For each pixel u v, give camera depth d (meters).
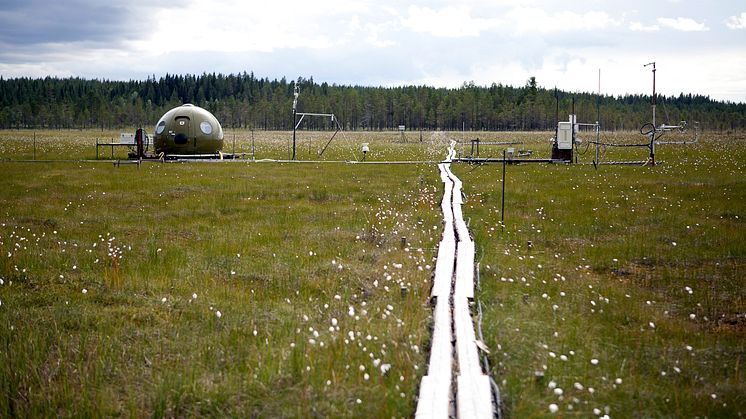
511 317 10.58
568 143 39.31
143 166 35.50
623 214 20.64
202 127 42.25
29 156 43.12
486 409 7.25
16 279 12.56
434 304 11.24
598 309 11.32
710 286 12.83
